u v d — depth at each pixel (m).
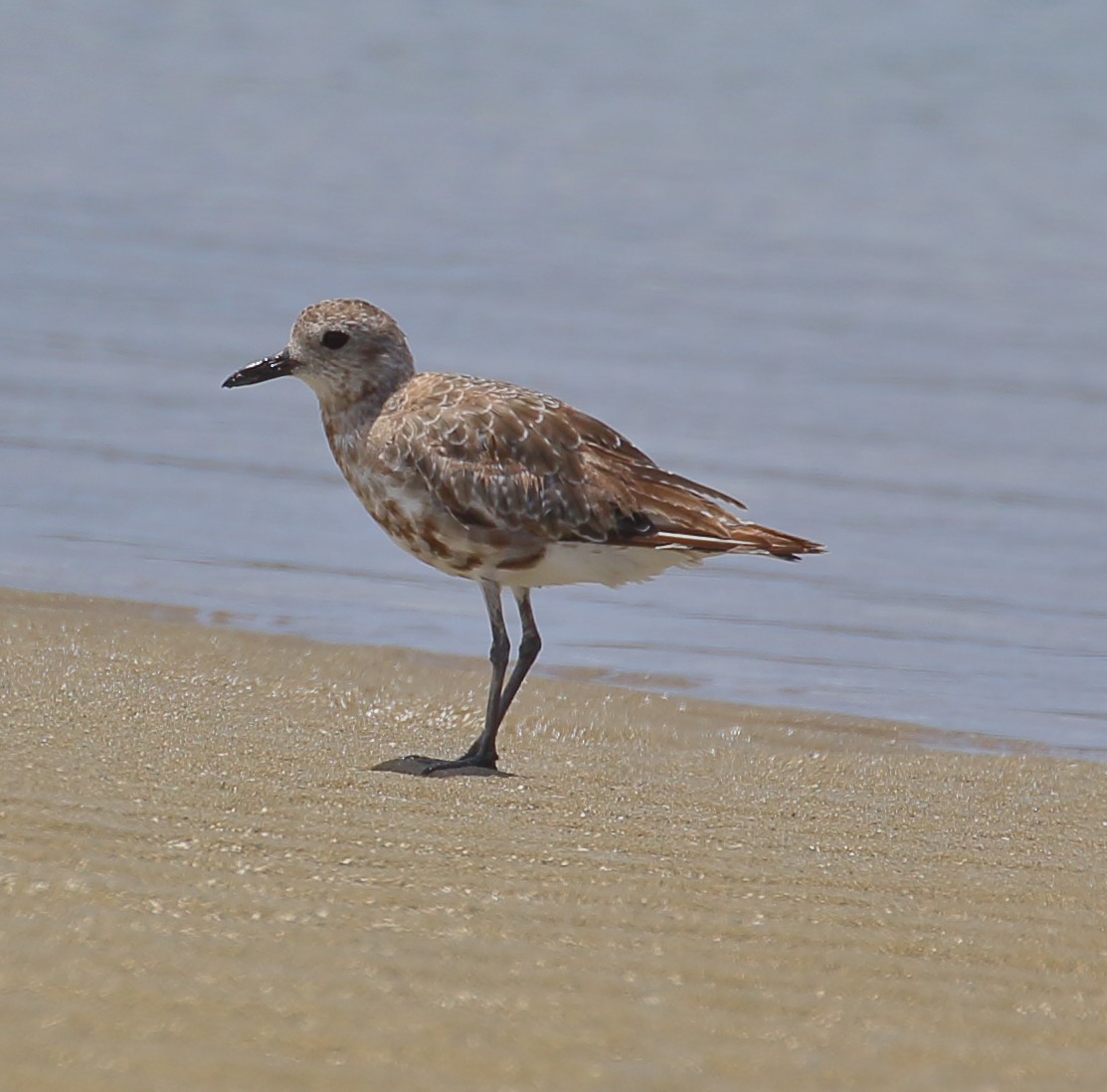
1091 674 14.76
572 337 23.00
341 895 8.81
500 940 8.38
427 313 23.73
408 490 12.62
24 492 17.94
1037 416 21.02
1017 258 26.95
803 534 17.59
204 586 15.77
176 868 8.98
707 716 13.45
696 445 19.70
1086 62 34.28
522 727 12.95
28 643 13.76
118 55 36.34
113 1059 6.88
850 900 9.35
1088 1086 7.28
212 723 12.10
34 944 7.83
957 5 36.66
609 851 9.93
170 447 19.45
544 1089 6.94
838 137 31.91
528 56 36.06
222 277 25.05
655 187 29.80
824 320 24.05
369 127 32.44
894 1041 7.60
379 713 12.97
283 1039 7.15
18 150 30.80
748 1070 7.23
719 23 37.19
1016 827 10.98
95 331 22.83
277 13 38.97
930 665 14.83
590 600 16.27
